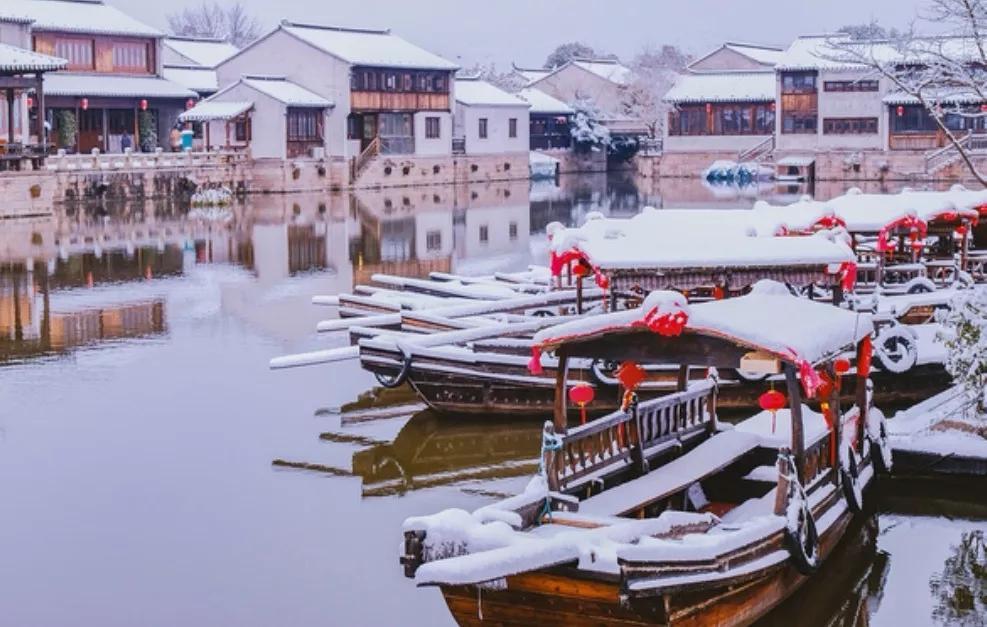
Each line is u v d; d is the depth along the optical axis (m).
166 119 70.19
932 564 13.83
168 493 15.91
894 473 16.05
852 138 75.94
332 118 70.81
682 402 14.32
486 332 19.86
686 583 10.21
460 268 37.09
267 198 63.72
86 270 36.03
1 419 19.36
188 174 62.28
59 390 21.30
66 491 15.95
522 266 37.59
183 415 19.66
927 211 25.45
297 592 12.93
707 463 13.41
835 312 13.27
